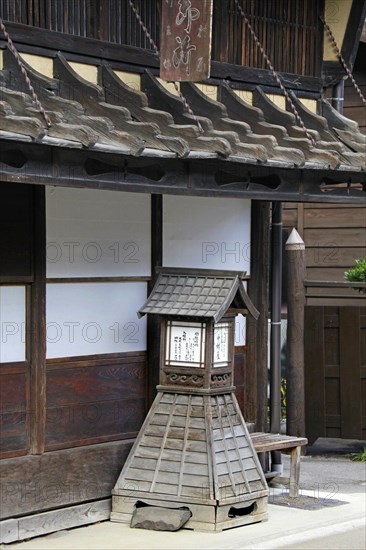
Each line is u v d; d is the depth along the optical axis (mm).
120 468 9484
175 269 9484
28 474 8734
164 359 9398
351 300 16156
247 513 9617
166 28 8820
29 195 8773
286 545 8945
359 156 9852
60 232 9039
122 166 8125
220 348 9359
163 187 8477
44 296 8859
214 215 10391
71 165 7770
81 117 7855
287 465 12430
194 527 9078
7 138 6965
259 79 10641
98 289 9375
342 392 12953
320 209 16469
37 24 8812
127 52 9430
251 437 10367
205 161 8656
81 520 9156
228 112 10094
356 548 8977
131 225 9625
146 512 9094
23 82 8258
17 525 8633
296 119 10477
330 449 13484
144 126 8242
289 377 12922
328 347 12984
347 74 11453
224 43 10430
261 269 10797
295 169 9477
